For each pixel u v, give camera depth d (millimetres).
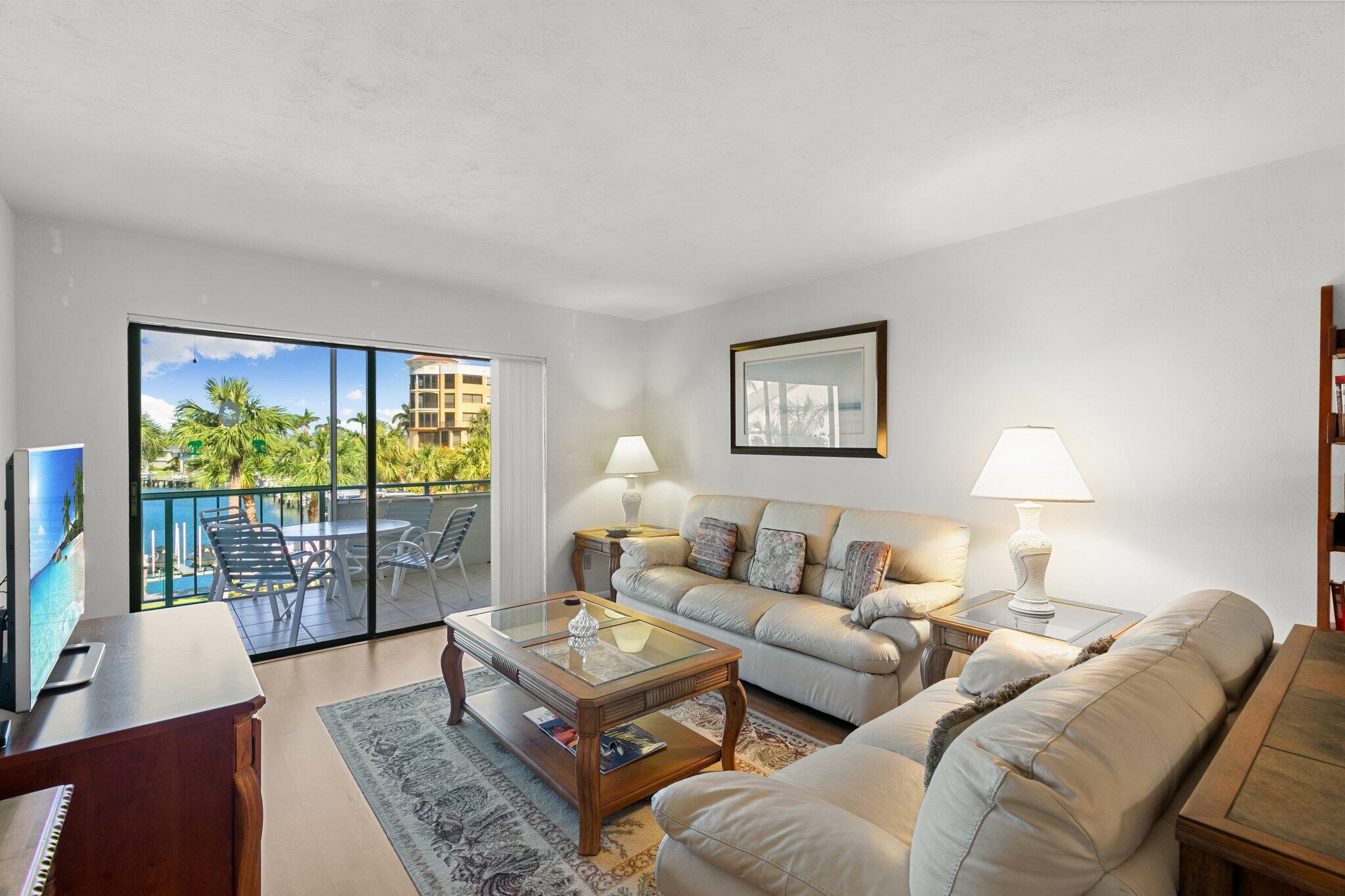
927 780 1317
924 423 3531
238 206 2857
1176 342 2654
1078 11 1557
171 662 1771
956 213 2961
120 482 3160
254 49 1706
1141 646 1354
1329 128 2156
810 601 3441
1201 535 2598
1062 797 850
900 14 1568
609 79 1861
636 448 4938
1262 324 2443
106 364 3125
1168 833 960
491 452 4672
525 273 4004
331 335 3828
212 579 3805
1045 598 2744
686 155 2361
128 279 3191
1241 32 1636
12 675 1342
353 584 4254
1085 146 2291
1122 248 2801
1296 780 897
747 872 1199
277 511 4004
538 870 1928
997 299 3221
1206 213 2572
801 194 2729
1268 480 2434
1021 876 850
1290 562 2385
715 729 2875
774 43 1688
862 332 3809
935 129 2164
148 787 1441
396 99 1968
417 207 2885
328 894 1824
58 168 2443
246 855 1526
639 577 4090
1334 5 1523
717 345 4828
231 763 1525
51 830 1038
